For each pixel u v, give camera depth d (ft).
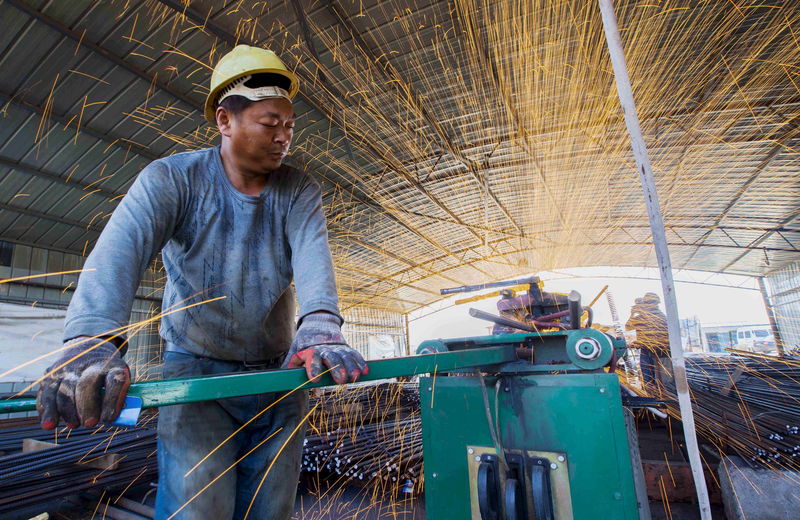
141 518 9.80
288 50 20.42
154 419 15.33
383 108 24.68
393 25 19.74
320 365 2.89
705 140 28.37
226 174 3.80
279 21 18.97
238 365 4.05
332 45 20.39
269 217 3.93
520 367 5.68
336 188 33.78
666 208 41.29
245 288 3.83
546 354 6.07
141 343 33.78
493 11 18.47
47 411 2.20
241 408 3.84
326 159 29.91
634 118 3.69
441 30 19.89
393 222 40.96
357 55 21.03
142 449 12.42
